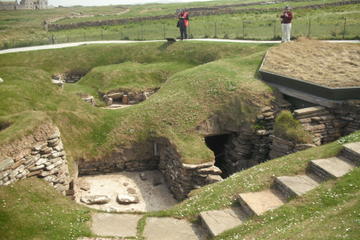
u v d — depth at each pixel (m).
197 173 16.98
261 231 9.34
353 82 18.28
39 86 22.06
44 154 14.12
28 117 14.79
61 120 19.44
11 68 23.62
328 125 17.84
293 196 10.76
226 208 11.41
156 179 18.86
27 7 126.56
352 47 24.05
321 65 21.88
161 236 10.62
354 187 10.08
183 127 19.75
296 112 17.52
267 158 19.28
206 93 21.50
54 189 13.80
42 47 42.28
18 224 10.66
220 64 25.33
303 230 8.31
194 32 45.66
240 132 19.55
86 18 81.50
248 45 31.88
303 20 42.75
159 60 34.94
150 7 110.94
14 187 12.37
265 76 21.50
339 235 7.54
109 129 20.36
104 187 18.00
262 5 69.94
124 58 36.53
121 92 30.22
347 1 51.25
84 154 18.95
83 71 35.97
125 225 11.41
